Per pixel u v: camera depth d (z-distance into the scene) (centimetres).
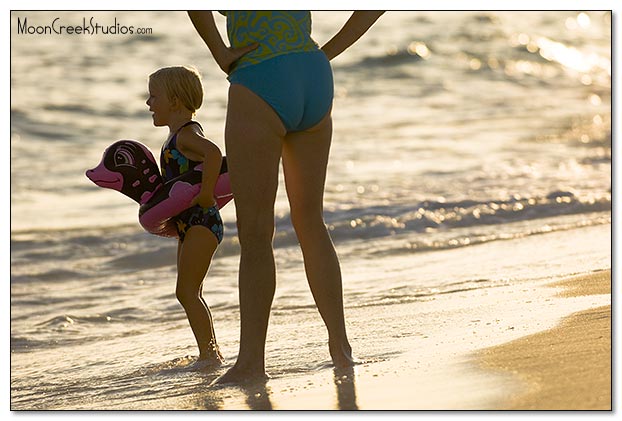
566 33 8438
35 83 5991
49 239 3028
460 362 1216
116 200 3678
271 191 1285
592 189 3375
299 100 1279
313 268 1351
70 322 2120
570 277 1952
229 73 1306
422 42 7750
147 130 5150
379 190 3584
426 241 2752
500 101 6141
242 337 1288
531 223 2905
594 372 1086
